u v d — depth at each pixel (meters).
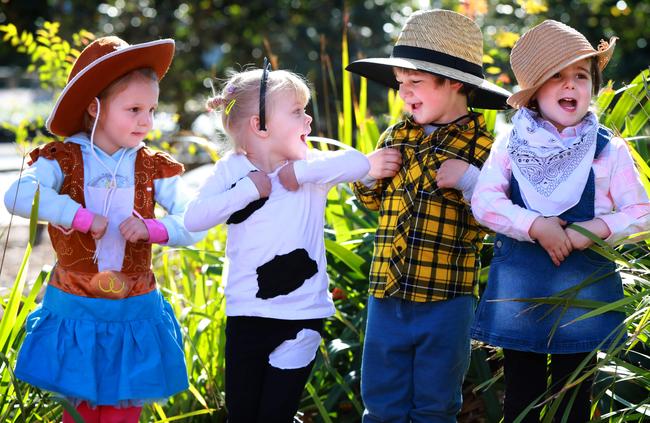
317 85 11.00
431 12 2.98
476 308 3.07
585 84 2.62
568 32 2.62
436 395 2.88
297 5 11.61
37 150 2.84
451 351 2.86
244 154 2.89
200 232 2.96
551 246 2.55
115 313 2.79
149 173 2.94
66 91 2.77
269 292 2.79
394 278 2.86
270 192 2.80
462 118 2.92
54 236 2.86
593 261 2.63
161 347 2.88
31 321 2.87
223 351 3.50
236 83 2.87
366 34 11.25
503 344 2.68
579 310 2.62
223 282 3.17
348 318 3.64
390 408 2.95
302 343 2.81
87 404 2.82
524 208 2.63
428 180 2.87
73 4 10.76
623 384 3.00
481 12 4.40
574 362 2.68
